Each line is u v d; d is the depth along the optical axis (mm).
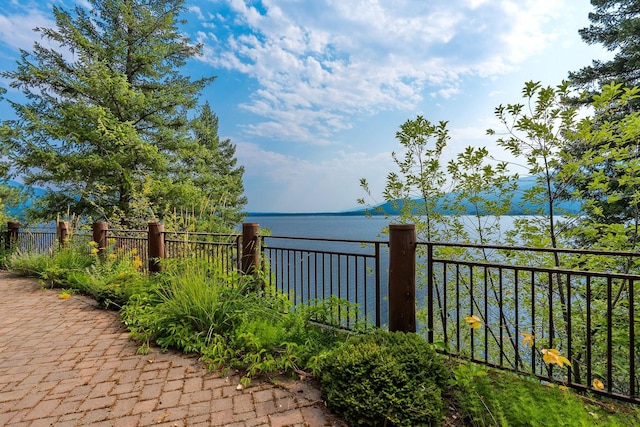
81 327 3383
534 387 1893
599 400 1916
